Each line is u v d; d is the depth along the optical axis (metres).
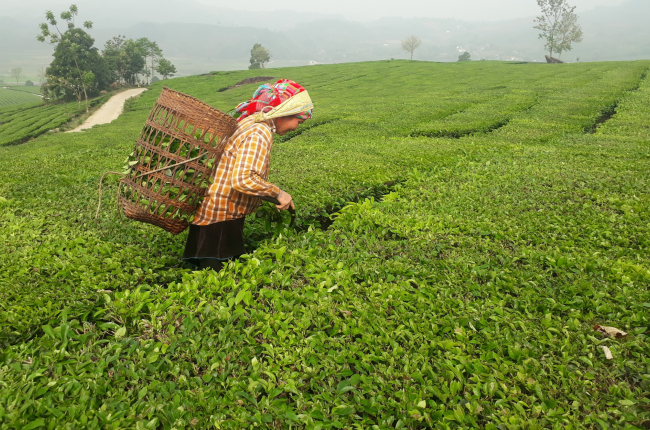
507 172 9.64
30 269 4.70
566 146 13.59
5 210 6.99
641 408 2.89
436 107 26.19
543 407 2.92
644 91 26.67
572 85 32.03
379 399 3.02
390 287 4.46
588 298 4.18
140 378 3.16
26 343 3.55
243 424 2.77
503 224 6.32
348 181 9.05
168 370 3.29
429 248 5.56
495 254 5.41
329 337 3.65
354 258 5.11
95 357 3.36
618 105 21.70
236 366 3.31
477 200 7.61
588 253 5.24
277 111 4.28
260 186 4.26
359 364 3.39
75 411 2.72
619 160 10.84
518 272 4.74
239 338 3.61
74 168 11.39
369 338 3.63
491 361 3.45
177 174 4.37
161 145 4.22
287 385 3.10
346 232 6.09
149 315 3.96
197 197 4.45
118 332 3.60
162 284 4.86
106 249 5.22
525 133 16.17
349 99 35.59
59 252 5.16
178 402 2.93
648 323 3.76
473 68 57.19
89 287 4.36
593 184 8.33
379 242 5.77
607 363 3.37
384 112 25.38
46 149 21.02
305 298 4.23
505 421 2.81
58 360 3.24
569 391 3.09
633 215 6.41
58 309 3.94
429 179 9.32
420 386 3.16
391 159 11.53
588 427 2.82
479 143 14.36
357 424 2.83
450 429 2.79
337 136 17.73
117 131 31.16
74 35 87.62
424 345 3.49
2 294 4.05
